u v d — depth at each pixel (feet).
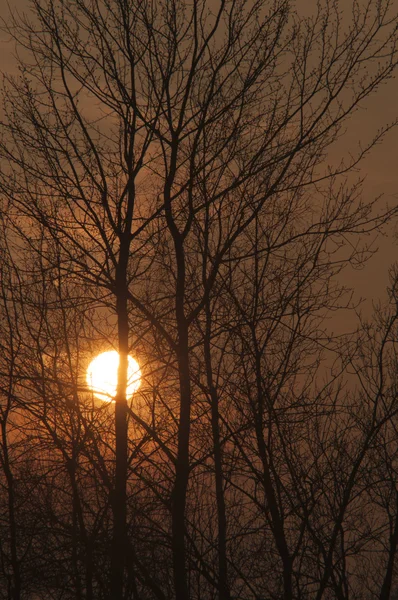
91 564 92.53
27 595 98.84
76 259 100.89
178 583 88.58
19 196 97.45
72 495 96.53
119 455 91.09
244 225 96.58
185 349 94.84
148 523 102.32
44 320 100.58
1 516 97.91
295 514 100.89
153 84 95.14
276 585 102.12
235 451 104.94
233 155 99.81
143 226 97.60
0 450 96.94
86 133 96.07
